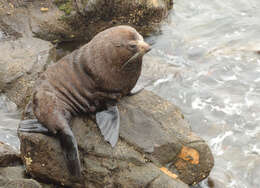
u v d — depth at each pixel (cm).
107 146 1252
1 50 1872
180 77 1903
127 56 1247
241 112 1733
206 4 2481
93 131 1281
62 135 1235
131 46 1235
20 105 1689
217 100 1794
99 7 2069
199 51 2088
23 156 1287
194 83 1883
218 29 2262
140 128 1299
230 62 2006
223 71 1955
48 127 1256
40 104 1270
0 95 1719
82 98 1309
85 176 1241
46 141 1241
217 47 2117
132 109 1343
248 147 1576
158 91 1825
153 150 1264
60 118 1252
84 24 2102
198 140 1305
